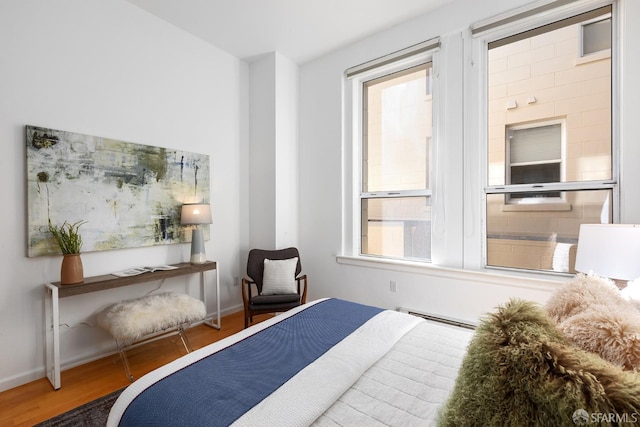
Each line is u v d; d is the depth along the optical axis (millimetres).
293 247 3455
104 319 2195
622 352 739
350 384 1083
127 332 2045
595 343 784
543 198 2318
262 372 1142
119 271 2574
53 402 1867
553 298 1169
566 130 2229
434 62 2768
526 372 637
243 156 3650
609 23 2084
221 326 3141
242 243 3645
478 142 2516
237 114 3574
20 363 2078
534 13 2258
